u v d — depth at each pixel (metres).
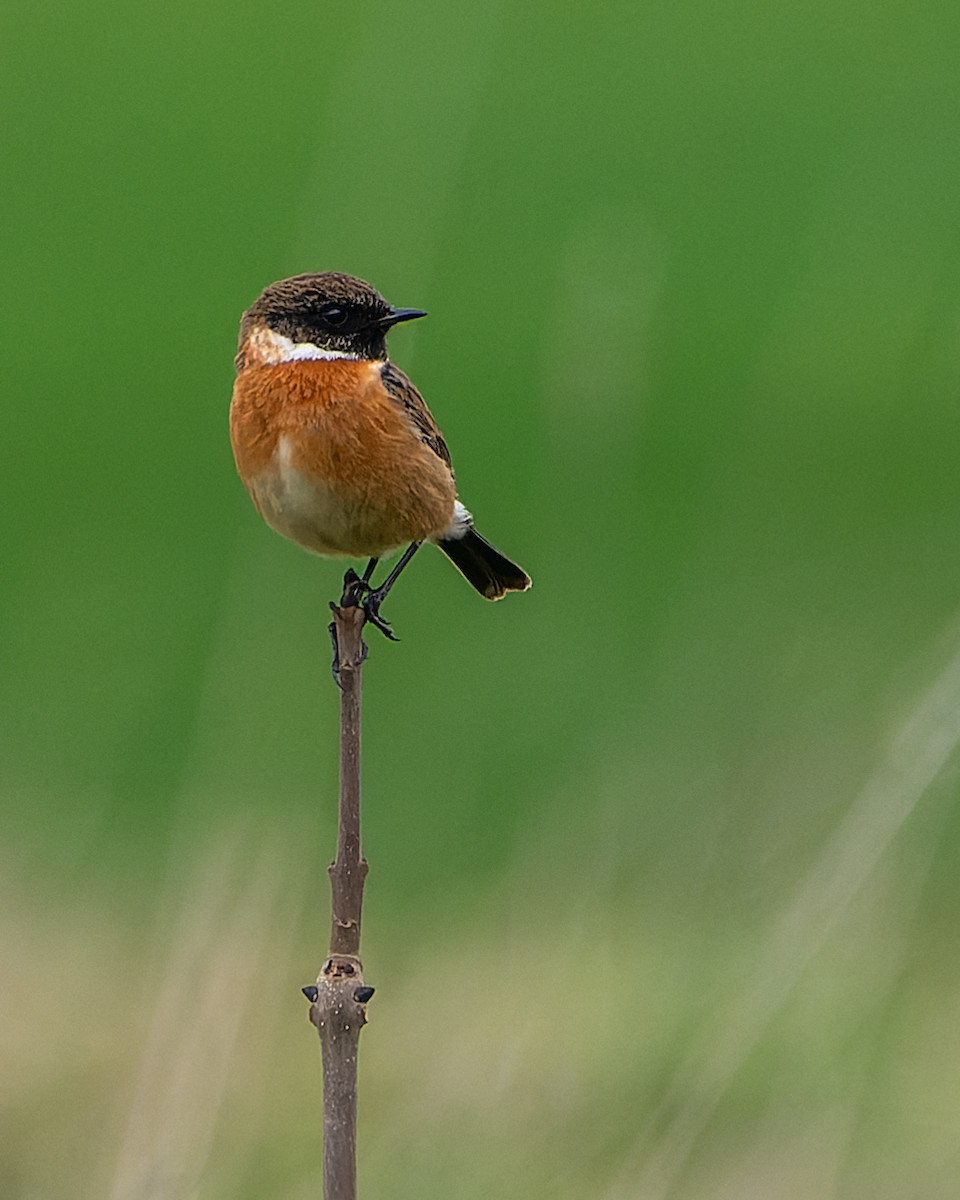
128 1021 11.62
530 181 24.38
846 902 7.84
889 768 8.02
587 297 9.34
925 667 9.94
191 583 17.67
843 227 22.39
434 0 12.19
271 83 28.17
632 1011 9.44
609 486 9.62
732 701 10.66
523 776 12.89
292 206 25.06
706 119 25.64
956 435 18.75
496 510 18.47
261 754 9.95
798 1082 8.67
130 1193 7.20
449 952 11.41
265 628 10.55
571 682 13.42
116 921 12.70
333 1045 5.65
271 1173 9.57
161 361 22.06
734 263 22.88
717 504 16.34
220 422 21.19
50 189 25.77
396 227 11.20
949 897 11.30
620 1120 8.88
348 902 5.76
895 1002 10.09
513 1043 8.77
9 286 23.56
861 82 26.66
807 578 12.91
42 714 15.35
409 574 17.17
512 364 21.23
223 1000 7.59
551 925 9.84
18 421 21.17
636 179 24.73
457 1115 8.89
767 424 18.86
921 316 20.50
